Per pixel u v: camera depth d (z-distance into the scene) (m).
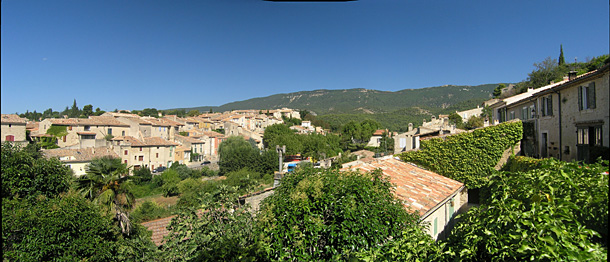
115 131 64.44
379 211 7.31
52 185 13.98
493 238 4.73
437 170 18.88
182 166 53.19
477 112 61.62
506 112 30.72
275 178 13.57
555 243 4.22
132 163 54.91
